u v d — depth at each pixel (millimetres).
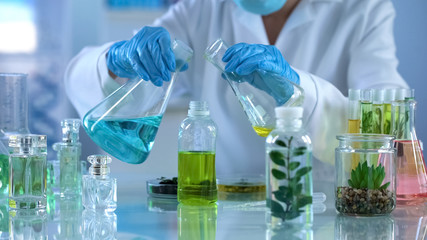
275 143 997
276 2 1844
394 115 1300
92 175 1174
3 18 3594
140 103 1202
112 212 1167
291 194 993
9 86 1327
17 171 1180
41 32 3627
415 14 2910
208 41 2246
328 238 923
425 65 2934
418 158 1275
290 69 1362
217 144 2184
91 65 1790
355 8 2076
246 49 1238
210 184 1248
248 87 1212
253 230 986
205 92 2213
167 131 2928
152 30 1260
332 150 1722
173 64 1236
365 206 1098
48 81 3631
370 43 2055
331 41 2094
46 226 1036
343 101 1678
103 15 3420
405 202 1265
